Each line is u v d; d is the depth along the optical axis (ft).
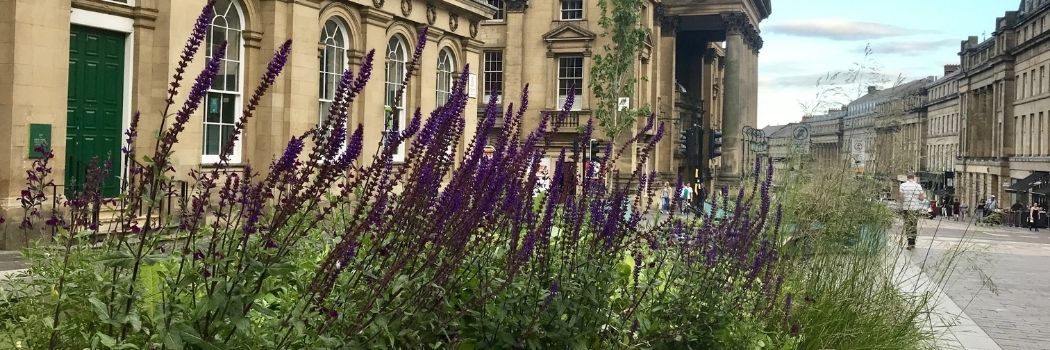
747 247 20.84
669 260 20.62
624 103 116.88
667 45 187.21
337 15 66.08
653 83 173.37
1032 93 239.30
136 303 11.05
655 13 173.68
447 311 13.97
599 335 17.01
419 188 13.33
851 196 28.07
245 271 10.63
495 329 14.64
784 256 25.89
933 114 379.55
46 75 44.06
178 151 50.16
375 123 70.54
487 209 14.19
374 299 12.09
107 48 48.70
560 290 15.52
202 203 11.88
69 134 46.42
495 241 16.46
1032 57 238.89
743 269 20.98
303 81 60.90
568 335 15.39
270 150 58.70
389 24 73.05
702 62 223.51
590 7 147.54
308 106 61.62
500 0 152.25
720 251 19.69
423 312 13.32
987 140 284.82
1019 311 38.86
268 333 11.79
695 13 186.80
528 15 149.59
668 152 180.96
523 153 15.61
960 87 322.14
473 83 89.45
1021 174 244.42
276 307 14.66
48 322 10.97
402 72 77.30
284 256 11.54
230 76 56.65
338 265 14.92
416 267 14.14
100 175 14.07
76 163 46.37
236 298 10.57
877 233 28.04
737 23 187.62
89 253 14.24
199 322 10.81
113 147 49.06
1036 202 197.77
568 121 143.64
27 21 43.09
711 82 236.02
